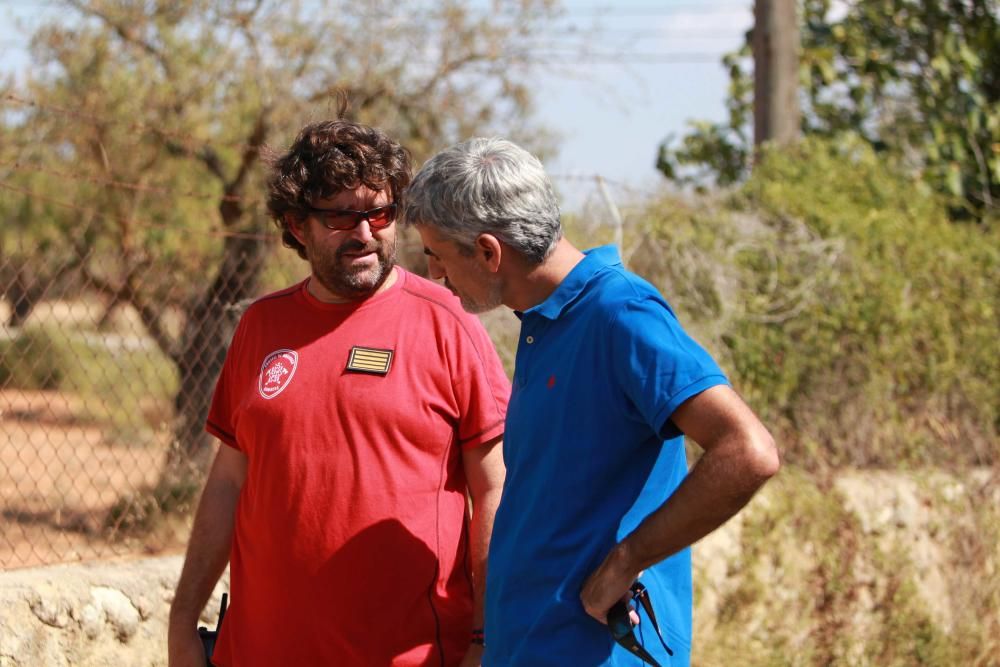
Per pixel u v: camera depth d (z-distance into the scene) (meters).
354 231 4.47
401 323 4.62
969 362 10.95
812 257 10.38
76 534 7.90
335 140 4.47
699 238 9.98
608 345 3.72
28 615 5.97
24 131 14.96
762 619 9.00
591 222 9.33
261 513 4.55
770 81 14.00
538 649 3.80
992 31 16.12
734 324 9.88
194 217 15.41
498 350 8.67
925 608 9.60
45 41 15.38
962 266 11.23
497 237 3.82
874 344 10.42
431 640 4.46
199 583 4.87
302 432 4.48
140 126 7.41
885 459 10.43
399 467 4.47
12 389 8.66
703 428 3.49
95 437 12.03
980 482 10.53
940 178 14.52
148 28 15.77
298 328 4.67
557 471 3.82
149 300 12.45
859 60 16.19
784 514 9.23
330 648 4.43
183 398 10.17
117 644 6.35
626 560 3.58
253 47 16.33
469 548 4.74
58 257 12.96
